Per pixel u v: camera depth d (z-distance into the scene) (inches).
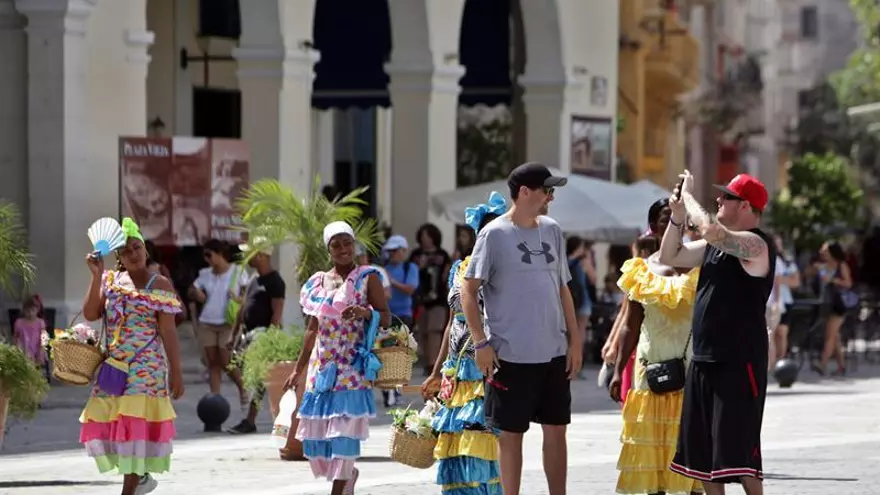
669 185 3137.3
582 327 1451.8
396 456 700.0
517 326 632.4
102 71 1318.9
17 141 1285.7
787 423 1058.7
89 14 1293.1
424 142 1668.3
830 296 1520.7
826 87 4633.4
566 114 1856.5
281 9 1476.4
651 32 2534.5
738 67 3907.5
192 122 1818.4
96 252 698.2
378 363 713.0
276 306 1051.3
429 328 1384.1
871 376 1523.1
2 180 1286.9
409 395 1256.2
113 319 699.4
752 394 606.2
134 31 1347.2
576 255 1454.2
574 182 1546.5
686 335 652.7
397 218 1680.6
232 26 1845.5
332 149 2172.7
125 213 1253.1
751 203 618.2
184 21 1793.8
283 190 951.0
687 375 618.2
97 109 1314.0
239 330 1059.3
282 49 1477.6
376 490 754.2
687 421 614.9
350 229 725.9
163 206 1262.3
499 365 633.0
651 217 716.7
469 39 1910.7
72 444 952.9
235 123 1870.1
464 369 647.1
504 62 1902.1
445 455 652.1
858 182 4252.0
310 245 945.5
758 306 608.7
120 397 695.1
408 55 1665.8
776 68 5206.7
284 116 1487.5
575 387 1344.7
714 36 3722.9
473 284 631.8
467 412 644.7
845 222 3127.5
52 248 1277.1
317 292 719.1
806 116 4630.9
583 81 1889.8
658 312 655.8
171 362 703.1
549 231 641.6
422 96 1665.8
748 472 603.5
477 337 629.6
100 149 1316.4
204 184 1274.6
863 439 967.6
